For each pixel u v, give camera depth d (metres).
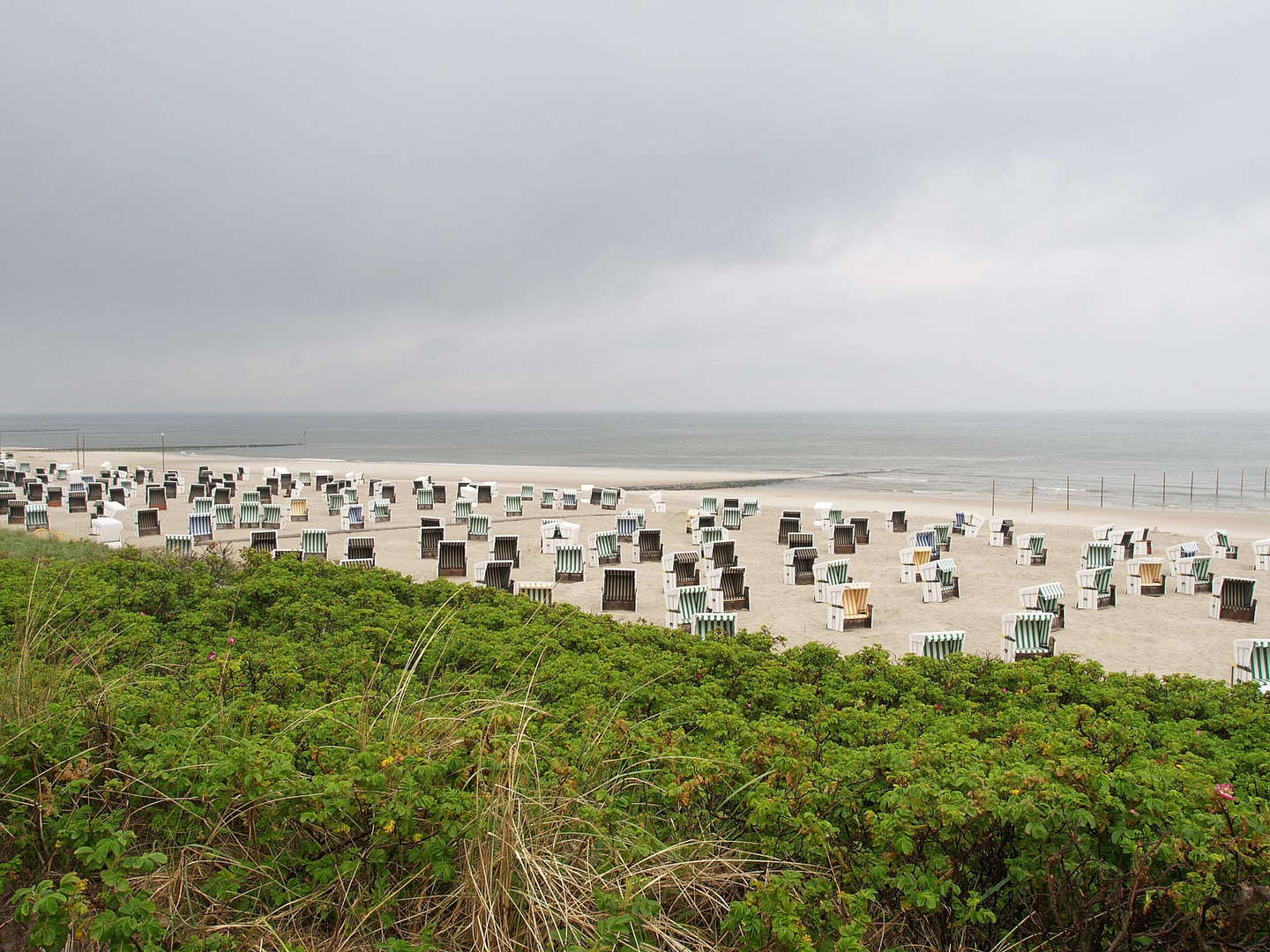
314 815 3.30
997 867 3.36
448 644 6.86
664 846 3.56
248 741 3.70
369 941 3.22
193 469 57.16
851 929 2.88
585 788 3.91
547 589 15.12
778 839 3.53
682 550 23.67
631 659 6.93
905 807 3.26
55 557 13.19
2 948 3.01
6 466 47.59
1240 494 43.72
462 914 3.26
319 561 11.05
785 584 18.94
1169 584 19.58
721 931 3.28
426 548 21.45
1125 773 3.38
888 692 6.22
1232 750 4.99
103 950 3.06
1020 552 21.95
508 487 42.81
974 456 79.75
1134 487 42.12
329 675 6.02
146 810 3.63
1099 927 3.11
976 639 14.00
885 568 21.20
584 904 3.23
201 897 3.36
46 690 4.46
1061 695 6.57
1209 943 2.96
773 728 4.44
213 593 8.88
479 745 3.75
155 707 4.34
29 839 3.40
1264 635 14.49
